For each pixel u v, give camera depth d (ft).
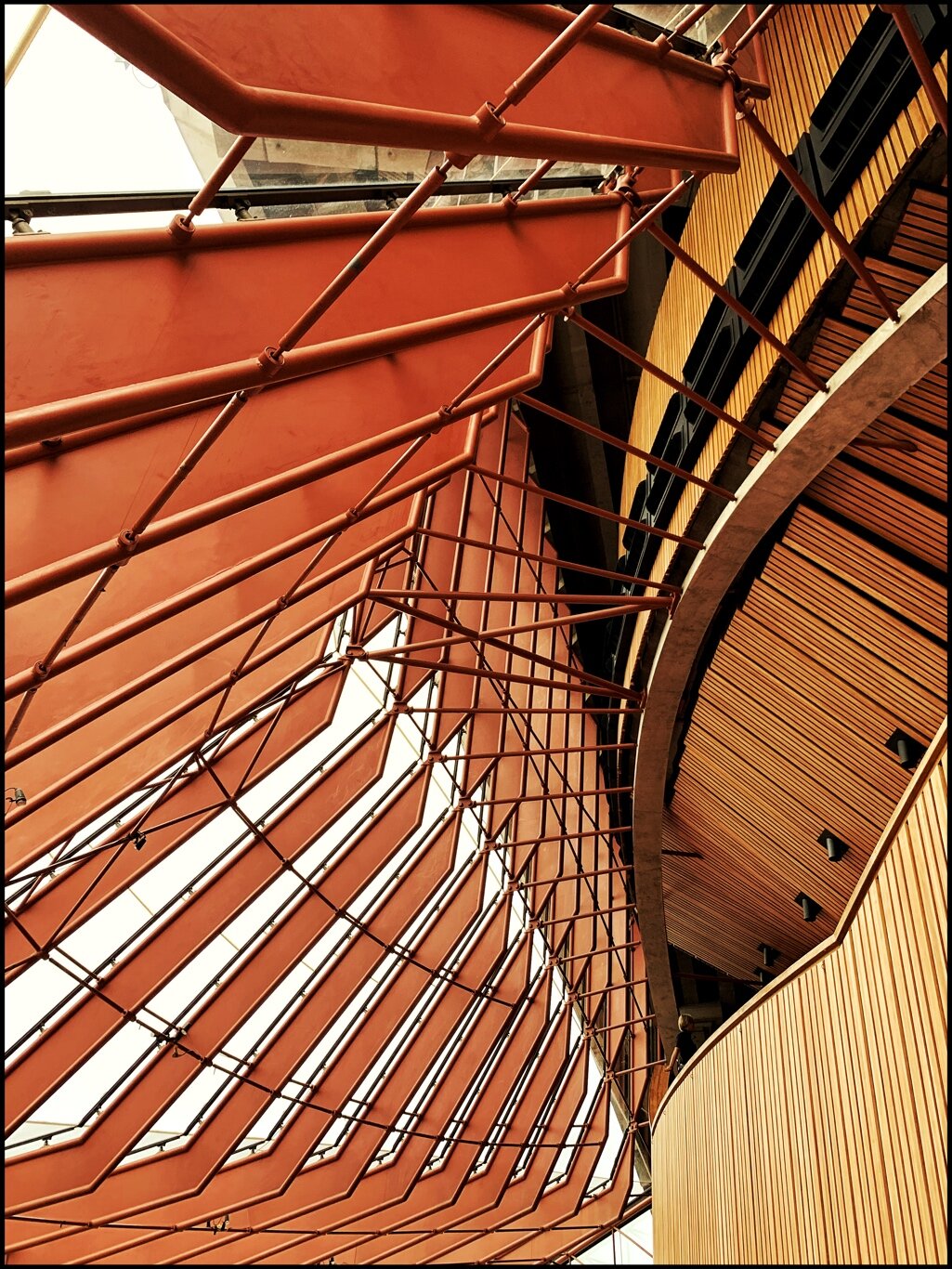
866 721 60.54
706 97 27.73
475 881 85.15
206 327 23.90
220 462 30.17
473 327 29.66
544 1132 100.32
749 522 51.11
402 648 64.80
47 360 21.03
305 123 16.80
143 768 56.90
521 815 86.84
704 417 51.47
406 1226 93.25
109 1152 69.46
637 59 25.73
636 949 104.73
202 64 14.96
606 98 24.12
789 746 67.15
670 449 56.54
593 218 35.40
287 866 71.61
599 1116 105.91
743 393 47.44
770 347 44.50
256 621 45.50
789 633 59.67
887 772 62.28
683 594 58.34
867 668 57.52
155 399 21.77
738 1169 38.65
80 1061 64.85
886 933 28.99
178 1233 77.97
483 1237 100.48
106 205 29.43
